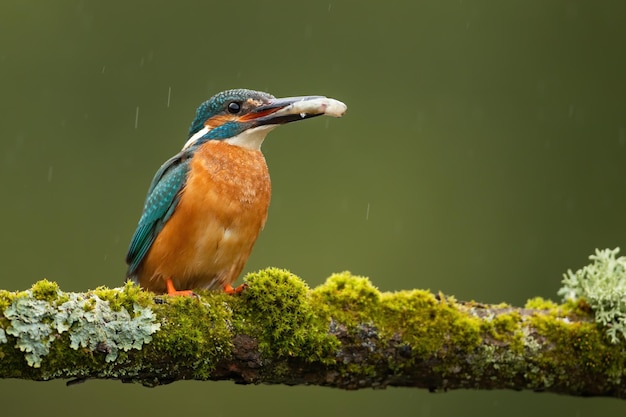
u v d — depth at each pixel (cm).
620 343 841
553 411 1711
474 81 1953
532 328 843
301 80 1936
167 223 961
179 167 969
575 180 1905
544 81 1955
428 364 823
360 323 812
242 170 970
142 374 763
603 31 1962
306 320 801
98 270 1770
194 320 772
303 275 1820
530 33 1984
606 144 1922
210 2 1912
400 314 822
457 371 830
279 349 793
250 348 789
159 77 1881
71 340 721
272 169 1881
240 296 807
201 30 1917
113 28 1905
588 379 846
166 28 1908
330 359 804
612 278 861
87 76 1877
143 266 1012
